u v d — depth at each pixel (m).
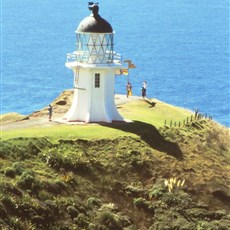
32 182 104.50
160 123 140.12
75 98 136.75
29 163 111.12
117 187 112.75
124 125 133.00
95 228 102.00
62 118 137.88
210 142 139.12
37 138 118.19
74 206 104.19
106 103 135.75
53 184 106.56
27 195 102.06
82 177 112.00
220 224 110.88
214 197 117.94
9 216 96.69
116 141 123.50
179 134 134.88
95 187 111.25
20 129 126.25
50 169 111.38
